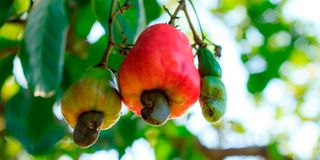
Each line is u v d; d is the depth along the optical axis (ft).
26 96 2.83
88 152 3.66
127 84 1.73
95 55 2.79
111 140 3.34
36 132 2.82
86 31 2.75
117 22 2.02
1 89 2.79
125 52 1.91
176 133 3.84
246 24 4.49
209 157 4.20
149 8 2.60
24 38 1.89
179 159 3.85
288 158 4.63
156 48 1.72
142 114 1.69
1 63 2.75
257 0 4.45
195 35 2.02
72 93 1.77
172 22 1.97
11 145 3.83
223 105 1.89
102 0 2.19
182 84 1.72
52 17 1.91
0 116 3.28
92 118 1.75
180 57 1.73
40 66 1.90
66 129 3.11
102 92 1.77
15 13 2.74
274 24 4.42
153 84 1.70
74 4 2.70
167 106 1.70
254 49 4.39
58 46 1.91
